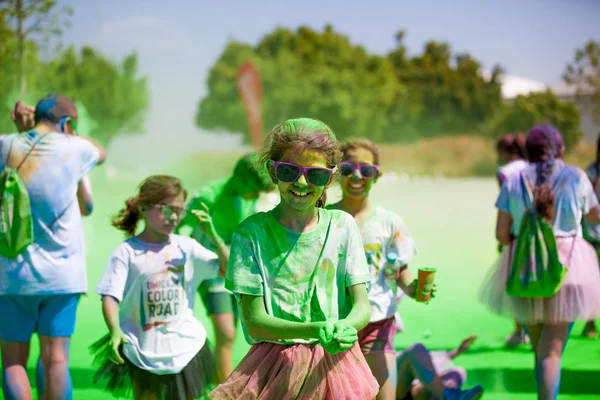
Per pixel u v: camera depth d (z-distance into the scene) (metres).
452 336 6.98
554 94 63.59
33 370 5.75
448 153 70.38
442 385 4.52
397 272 4.16
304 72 76.88
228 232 5.25
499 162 7.41
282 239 2.97
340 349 2.69
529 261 4.59
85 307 8.46
